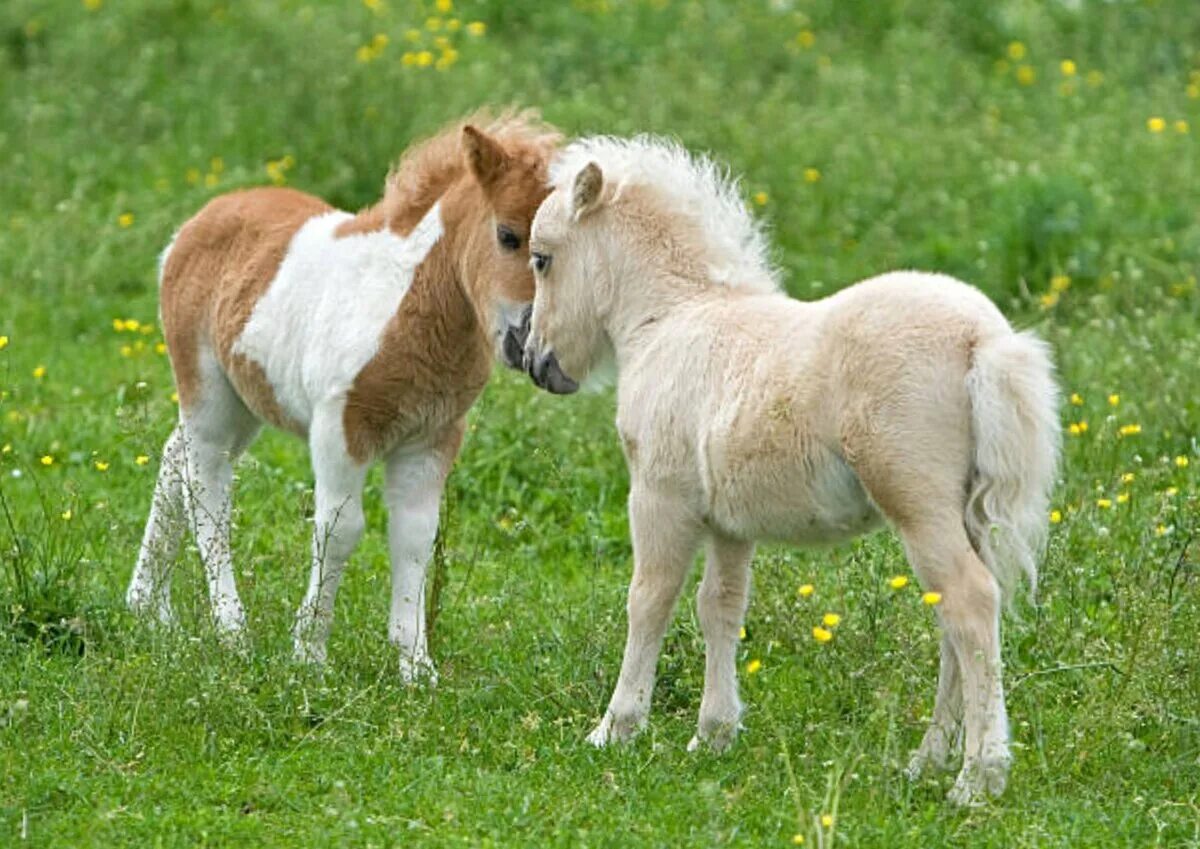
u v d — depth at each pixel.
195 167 21.09
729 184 10.48
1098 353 15.73
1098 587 11.99
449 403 11.45
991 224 19.08
